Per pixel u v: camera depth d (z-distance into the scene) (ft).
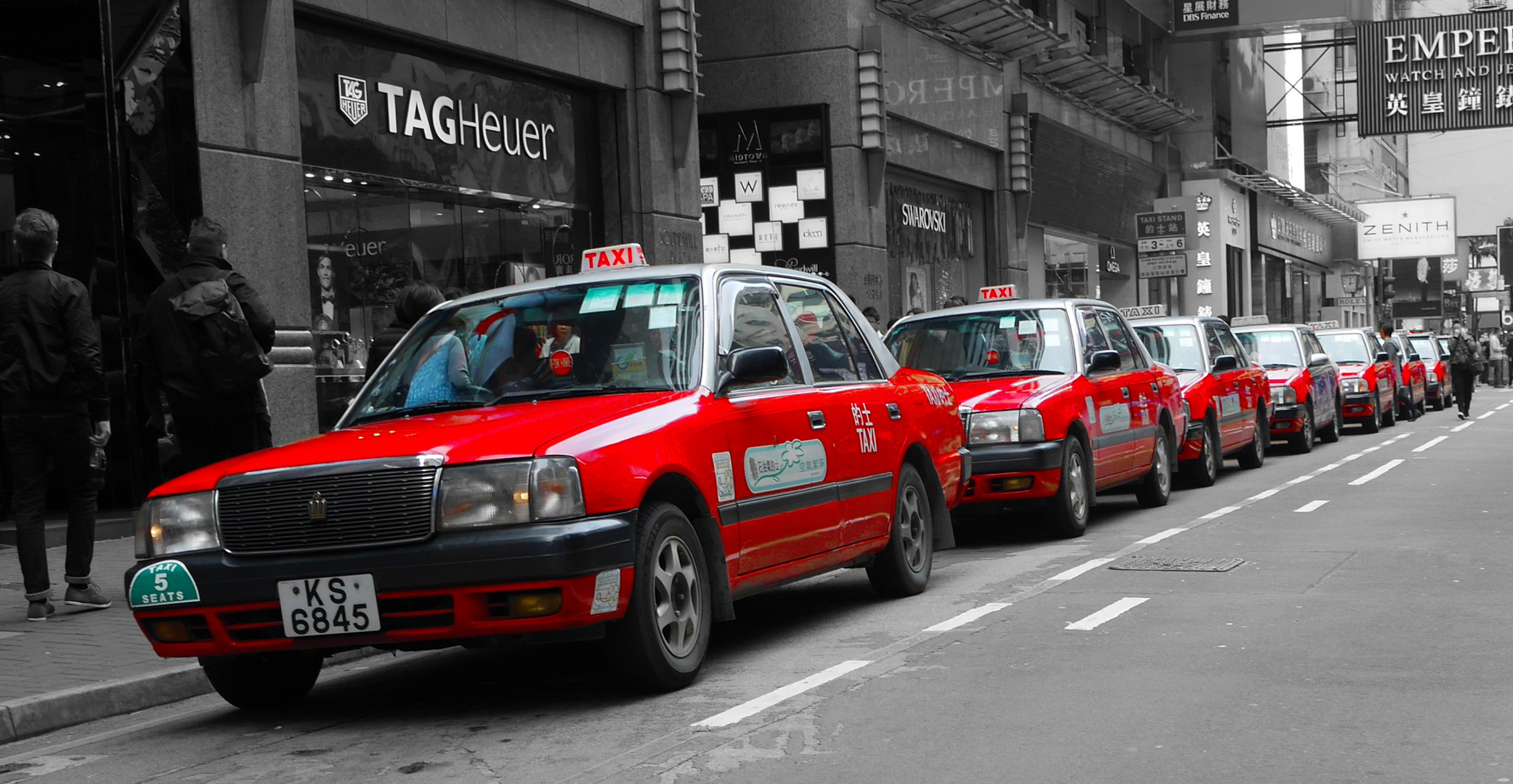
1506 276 262.06
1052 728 17.17
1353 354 85.35
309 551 18.45
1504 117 123.54
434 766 16.75
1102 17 118.73
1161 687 19.20
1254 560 31.30
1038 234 107.65
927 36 85.30
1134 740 16.56
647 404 20.62
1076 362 38.99
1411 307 279.28
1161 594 26.94
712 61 77.10
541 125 55.93
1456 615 24.14
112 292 39.27
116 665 22.49
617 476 18.92
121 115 39.63
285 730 19.39
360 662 25.08
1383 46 126.62
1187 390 50.19
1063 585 28.53
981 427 35.76
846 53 75.36
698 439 20.83
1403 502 43.09
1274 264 176.04
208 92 40.04
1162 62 135.03
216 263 27.14
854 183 75.46
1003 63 96.84
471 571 17.93
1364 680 19.34
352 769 16.85
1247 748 16.08
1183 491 49.96
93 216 39.37
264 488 18.71
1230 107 152.66
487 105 52.90
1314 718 17.37
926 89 85.05
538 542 17.92
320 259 45.09
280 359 41.78
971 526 42.11
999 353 39.42
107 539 37.60
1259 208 162.61
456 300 24.13
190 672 22.45
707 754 16.52
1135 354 44.29
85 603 27.22
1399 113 126.21
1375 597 26.11
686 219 61.93
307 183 44.68
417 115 49.37
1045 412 35.83
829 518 24.41
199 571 18.72
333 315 45.39
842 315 27.61
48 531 37.47
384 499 18.29
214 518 18.90
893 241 83.97
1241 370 57.06
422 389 22.35
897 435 27.40
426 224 49.70
